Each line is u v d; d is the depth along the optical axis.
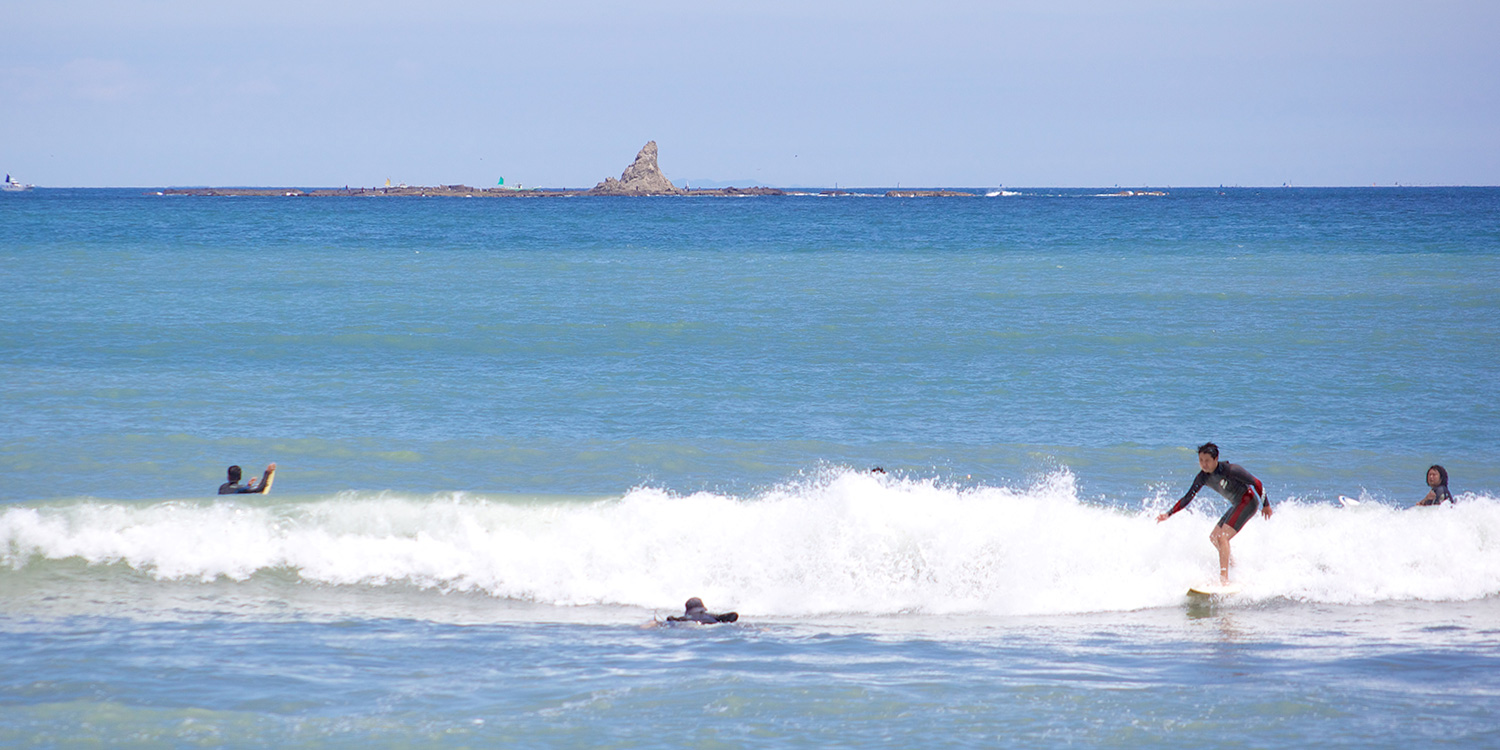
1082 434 73.94
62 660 36.44
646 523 50.12
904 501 50.53
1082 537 48.97
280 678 34.88
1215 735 30.12
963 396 86.31
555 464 65.94
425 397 84.56
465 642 39.66
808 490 56.28
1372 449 69.56
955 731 30.41
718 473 64.25
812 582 47.88
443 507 51.22
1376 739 29.77
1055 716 31.59
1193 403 83.62
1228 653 38.44
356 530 50.34
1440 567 48.38
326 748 29.11
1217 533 47.00
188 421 75.25
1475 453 68.50
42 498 57.41
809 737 29.95
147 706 32.03
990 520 49.56
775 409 81.38
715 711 31.94
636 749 29.08
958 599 46.19
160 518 50.34
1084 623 43.12
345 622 42.22
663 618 44.03
